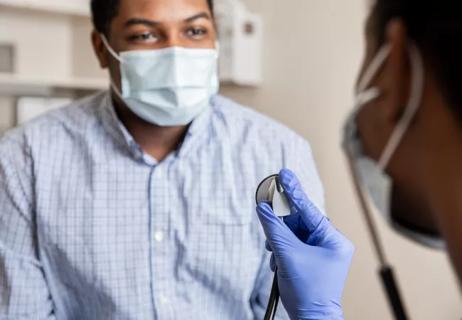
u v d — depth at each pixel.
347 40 1.95
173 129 1.24
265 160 1.26
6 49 2.29
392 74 0.45
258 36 2.30
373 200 0.55
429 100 0.44
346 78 1.96
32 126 1.26
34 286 1.18
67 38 2.46
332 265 0.88
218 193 1.23
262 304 1.25
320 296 0.88
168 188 1.21
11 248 1.19
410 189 0.49
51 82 2.18
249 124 1.31
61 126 1.26
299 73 2.16
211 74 1.27
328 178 2.07
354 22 1.92
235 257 1.21
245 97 2.40
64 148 1.23
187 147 1.22
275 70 2.26
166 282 1.19
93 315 1.21
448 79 0.42
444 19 0.42
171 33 1.19
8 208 1.19
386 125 0.48
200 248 1.20
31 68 2.37
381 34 0.47
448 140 0.43
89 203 1.19
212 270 1.20
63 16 2.40
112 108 1.22
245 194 1.23
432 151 0.45
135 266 1.18
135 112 1.23
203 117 1.26
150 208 1.20
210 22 1.23
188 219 1.21
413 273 1.76
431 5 0.42
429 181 0.46
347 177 2.00
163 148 1.24
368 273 1.94
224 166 1.24
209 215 1.21
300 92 2.16
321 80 2.07
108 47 1.26
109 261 1.18
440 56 0.42
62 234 1.18
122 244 1.19
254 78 2.31
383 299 1.89
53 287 1.21
